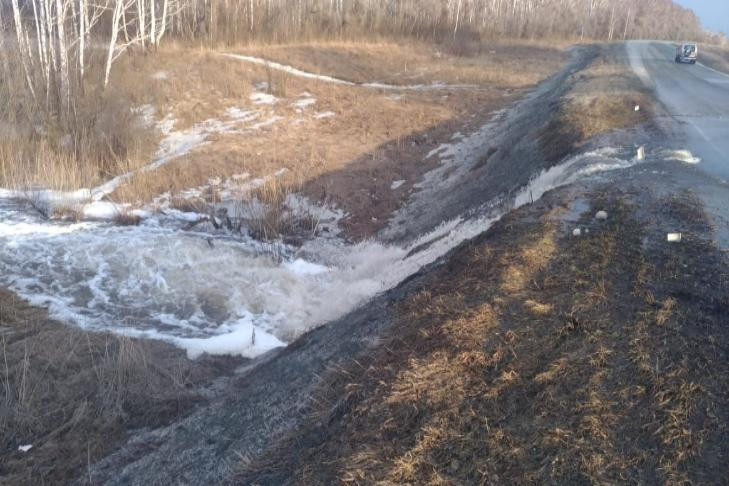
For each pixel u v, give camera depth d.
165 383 8.91
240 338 10.54
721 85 22.95
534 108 21.11
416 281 8.31
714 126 14.54
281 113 25.44
